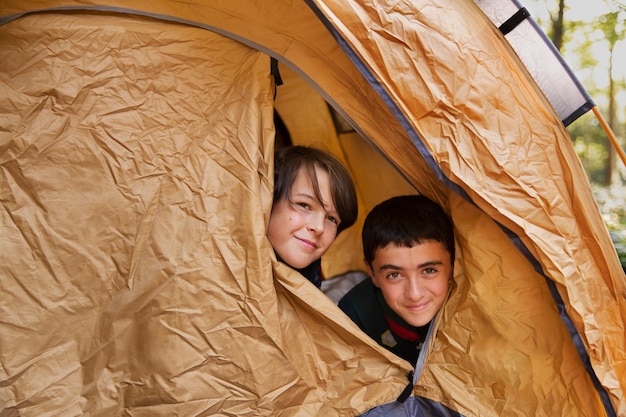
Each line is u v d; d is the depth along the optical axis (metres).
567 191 1.59
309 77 1.62
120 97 1.50
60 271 1.46
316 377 1.57
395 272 1.74
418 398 1.64
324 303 1.55
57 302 1.46
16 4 1.47
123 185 1.49
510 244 1.58
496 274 1.61
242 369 1.50
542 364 1.59
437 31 1.49
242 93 1.56
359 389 1.60
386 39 1.44
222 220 1.51
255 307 1.50
